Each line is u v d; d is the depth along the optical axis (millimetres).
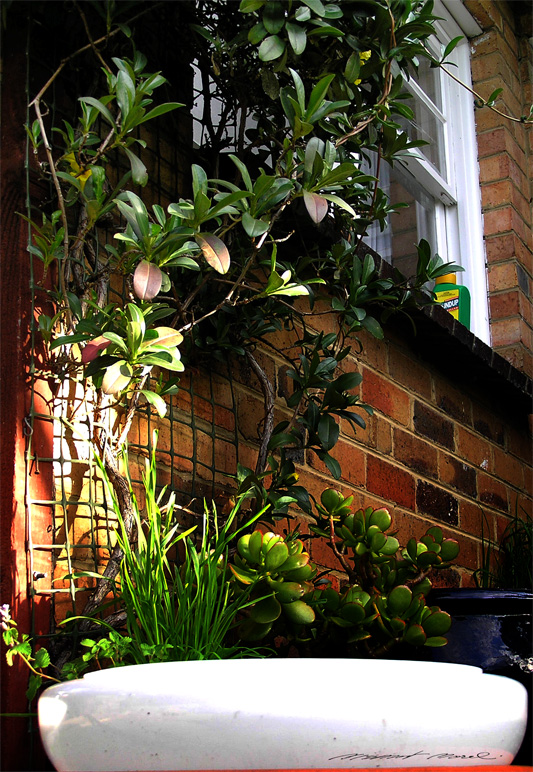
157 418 1164
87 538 1012
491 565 2119
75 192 964
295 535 1160
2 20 1042
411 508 1786
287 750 619
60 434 986
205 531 917
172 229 870
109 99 929
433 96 2717
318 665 645
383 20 1182
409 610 925
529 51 2969
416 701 639
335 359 1261
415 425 1870
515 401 2354
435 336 1887
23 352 952
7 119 1036
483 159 2715
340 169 957
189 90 1351
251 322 1255
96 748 633
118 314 939
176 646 820
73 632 913
